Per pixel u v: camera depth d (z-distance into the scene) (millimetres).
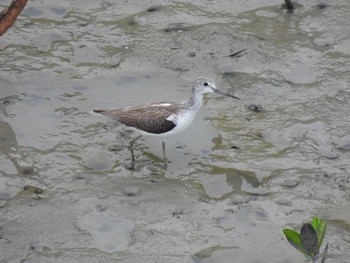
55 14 17703
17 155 13648
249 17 17719
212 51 16469
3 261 11414
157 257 11547
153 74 15945
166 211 12500
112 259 11484
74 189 12930
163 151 13547
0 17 13812
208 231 12094
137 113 13258
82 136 14188
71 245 11766
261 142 14125
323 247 11773
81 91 15391
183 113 13227
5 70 15828
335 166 13523
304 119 14664
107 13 17797
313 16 17703
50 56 16344
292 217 12430
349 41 16875
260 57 16359
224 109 14977
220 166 13547
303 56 16438
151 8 18031
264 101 15164
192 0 18172
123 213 12430
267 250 11758
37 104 14977
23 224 12133
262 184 13148
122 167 13469
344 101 15125
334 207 12648
